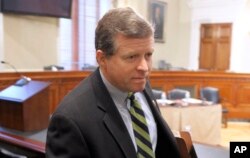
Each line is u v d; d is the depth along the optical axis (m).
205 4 7.11
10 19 3.98
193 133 3.61
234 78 5.61
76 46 5.39
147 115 0.88
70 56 5.30
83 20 5.48
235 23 6.71
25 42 4.19
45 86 1.56
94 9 5.64
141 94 0.90
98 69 0.81
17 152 1.28
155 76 5.19
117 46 0.68
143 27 0.68
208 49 7.26
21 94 1.49
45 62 4.51
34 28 4.30
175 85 5.43
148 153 0.79
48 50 4.54
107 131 0.72
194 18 7.39
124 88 0.74
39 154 1.19
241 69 6.72
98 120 0.72
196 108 3.61
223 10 6.88
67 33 5.23
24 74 3.33
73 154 0.67
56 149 0.68
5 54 3.94
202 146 1.30
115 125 0.74
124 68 0.70
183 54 7.64
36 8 4.12
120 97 0.79
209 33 7.21
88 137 0.69
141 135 0.80
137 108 0.84
